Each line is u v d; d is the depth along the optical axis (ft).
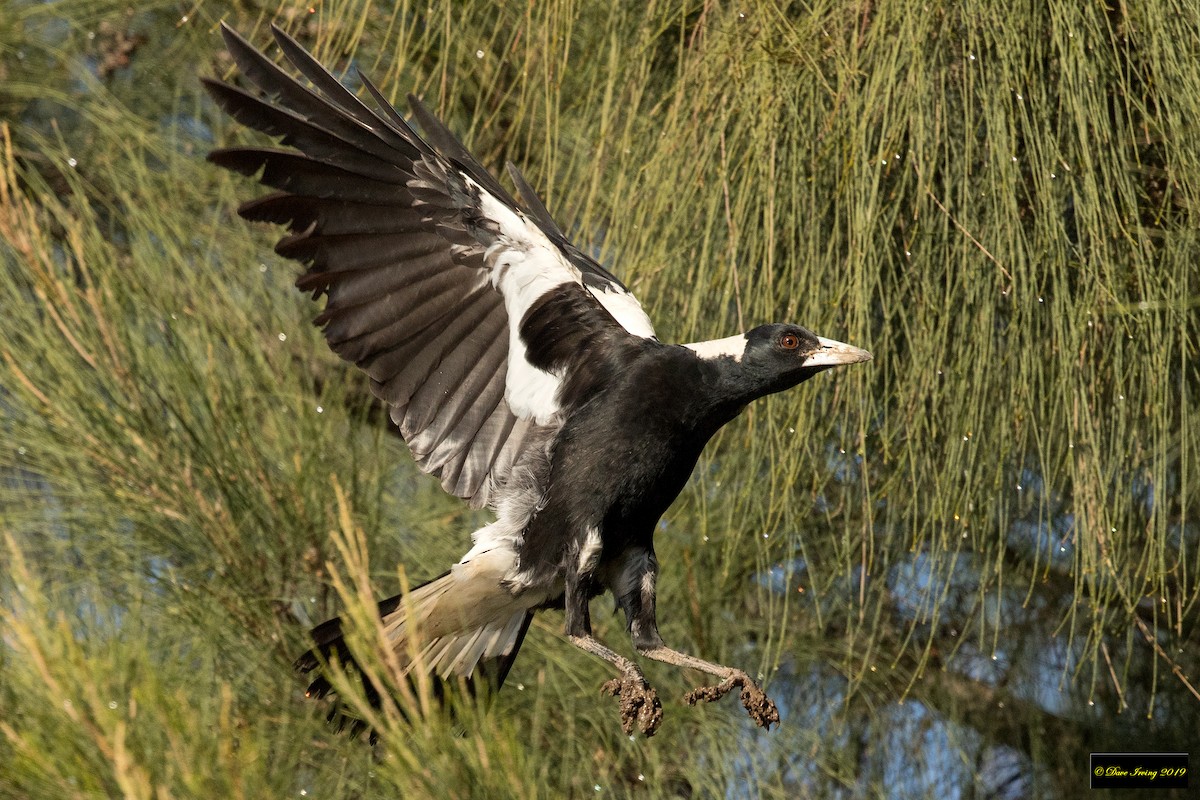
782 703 23.89
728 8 21.63
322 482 21.07
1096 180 19.71
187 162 25.29
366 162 21.30
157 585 19.80
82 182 23.76
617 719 22.00
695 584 23.30
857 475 22.18
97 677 12.48
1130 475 20.49
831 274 21.12
